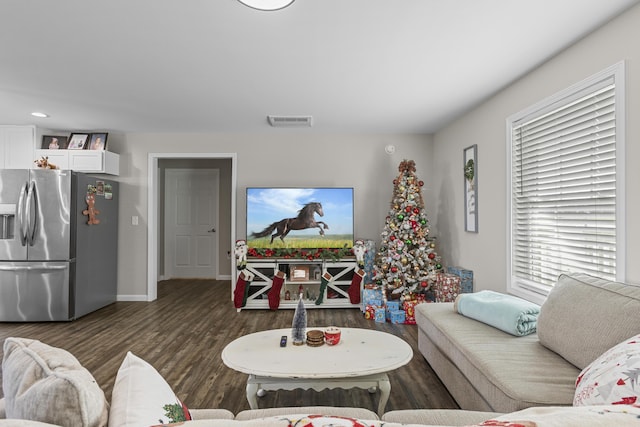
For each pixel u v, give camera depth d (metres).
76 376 0.75
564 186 2.58
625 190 2.03
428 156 5.14
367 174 5.12
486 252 3.66
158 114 4.14
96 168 4.63
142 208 5.07
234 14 2.10
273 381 1.96
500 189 3.39
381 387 1.98
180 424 0.60
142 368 0.98
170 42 2.45
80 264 4.25
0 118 4.29
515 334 2.16
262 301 4.61
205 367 2.85
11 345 0.92
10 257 4.02
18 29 2.27
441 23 2.19
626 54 2.02
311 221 4.86
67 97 3.56
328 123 4.55
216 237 6.99
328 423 0.59
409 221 4.39
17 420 0.62
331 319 4.21
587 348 1.63
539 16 2.10
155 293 5.19
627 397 1.05
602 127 2.23
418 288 4.36
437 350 2.56
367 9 2.05
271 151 5.10
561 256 2.65
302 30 2.29
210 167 7.02
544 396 1.48
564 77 2.53
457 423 1.27
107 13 2.09
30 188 4.02
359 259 4.64
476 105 3.81
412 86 3.26
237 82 3.18
